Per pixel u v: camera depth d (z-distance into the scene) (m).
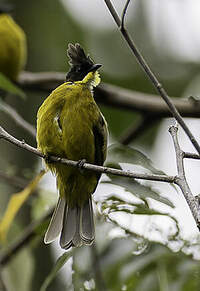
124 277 9.30
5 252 10.73
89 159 9.23
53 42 14.93
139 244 9.41
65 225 8.96
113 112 14.25
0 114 12.88
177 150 7.20
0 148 12.65
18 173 12.58
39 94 13.71
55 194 11.39
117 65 14.95
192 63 15.08
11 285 10.74
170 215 9.23
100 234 9.52
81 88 9.35
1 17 13.54
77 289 9.38
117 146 9.39
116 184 9.13
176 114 7.29
